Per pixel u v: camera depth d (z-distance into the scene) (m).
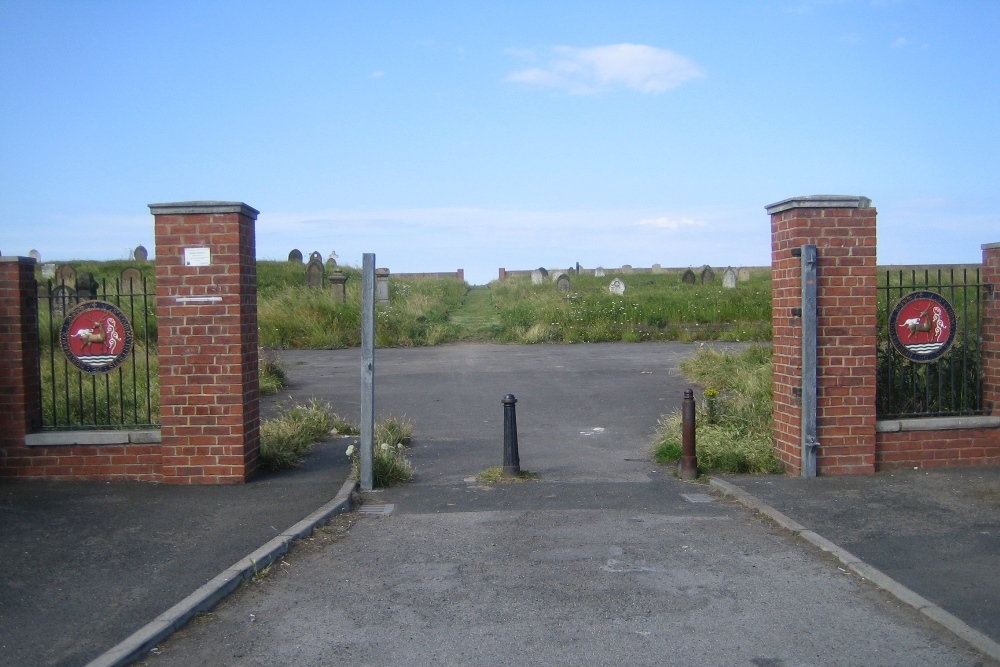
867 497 7.90
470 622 5.13
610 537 6.87
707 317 26.66
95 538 6.82
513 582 5.83
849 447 8.86
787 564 6.15
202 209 8.70
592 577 5.91
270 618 5.24
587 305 28.39
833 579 5.82
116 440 8.85
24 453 8.84
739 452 9.26
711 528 7.10
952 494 7.97
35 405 9.05
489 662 4.58
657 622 5.10
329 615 5.28
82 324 9.04
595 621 5.12
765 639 4.84
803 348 8.70
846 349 8.81
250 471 9.02
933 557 6.17
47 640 4.83
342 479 9.04
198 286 8.76
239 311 8.75
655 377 16.83
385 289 30.25
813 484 8.45
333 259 44.41
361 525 7.38
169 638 4.94
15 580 5.82
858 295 8.80
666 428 10.89
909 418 9.20
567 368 18.39
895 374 9.84
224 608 5.41
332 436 11.69
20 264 8.79
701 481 8.91
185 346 8.77
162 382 8.79
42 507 7.79
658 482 8.93
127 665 4.57
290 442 10.18
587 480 9.09
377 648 4.78
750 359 16.22
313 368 19.08
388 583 5.85
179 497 8.20
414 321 25.17
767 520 7.30
